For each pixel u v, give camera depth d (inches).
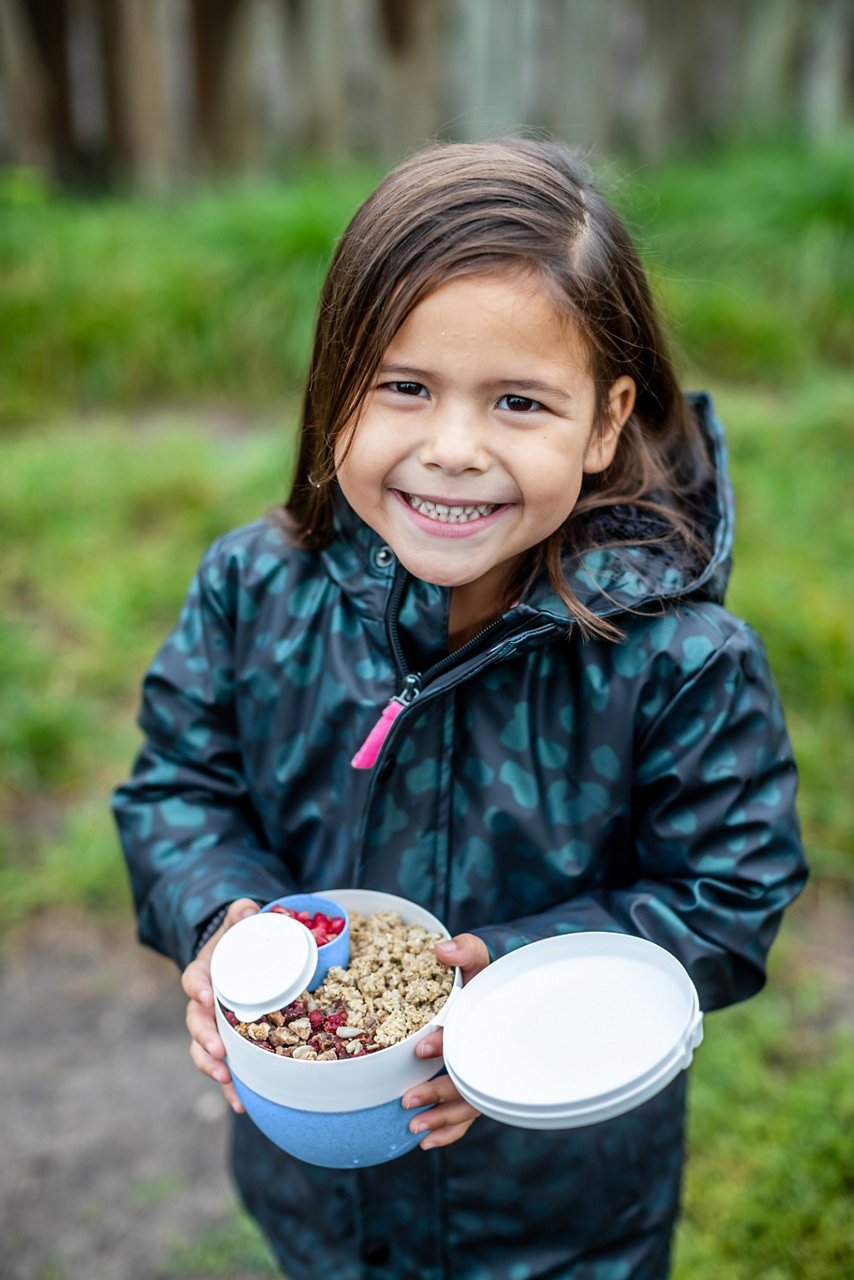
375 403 48.0
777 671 123.0
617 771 54.1
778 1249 76.2
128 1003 101.3
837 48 276.4
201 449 174.2
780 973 98.2
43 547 154.2
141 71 255.9
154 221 230.4
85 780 121.3
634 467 58.2
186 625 62.4
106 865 109.5
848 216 214.1
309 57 261.4
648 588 52.6
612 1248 62.1
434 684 51.8
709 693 53.1
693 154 275.6
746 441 168.9
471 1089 42.7
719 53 283.3
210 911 56.7
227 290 208.8
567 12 268.4
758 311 203.5
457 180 47.9
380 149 270.7
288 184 251.1
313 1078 45.7
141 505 162.4
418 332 45.8
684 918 53.4
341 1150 48.0
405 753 55.3
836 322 206.8
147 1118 91.8
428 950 50.7
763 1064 89.8
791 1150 81.6
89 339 200.1
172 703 61.9
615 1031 44.9
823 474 162.6
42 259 207.2
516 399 46.9
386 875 56.9
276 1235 66.4
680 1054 42.6
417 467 47.8
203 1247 82.4
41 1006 100.7
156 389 204.5
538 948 48.2
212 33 255.1
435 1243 61.7
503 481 47.5
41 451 172.4
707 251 216.7
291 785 59.6
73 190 260.5
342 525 56.1
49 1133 90.5
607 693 53.7
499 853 55.7
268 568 59.6
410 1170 60.2
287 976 46.5
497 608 55.8
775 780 54.8
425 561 49.4
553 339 46.4
